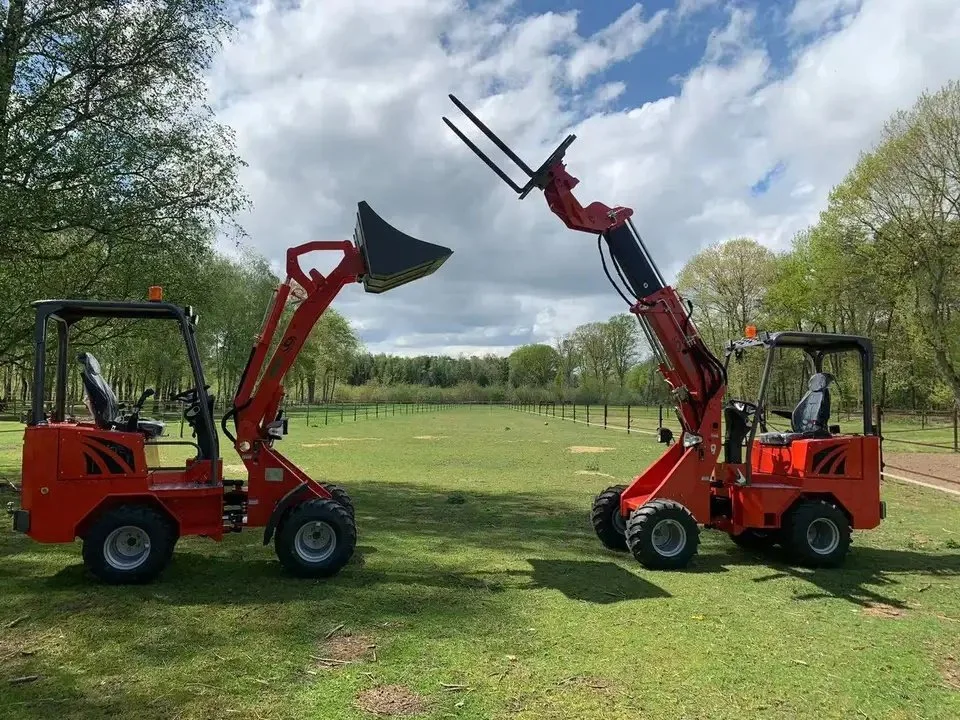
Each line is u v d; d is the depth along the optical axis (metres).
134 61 11.28
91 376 6.12
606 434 27.75
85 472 5.64
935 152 24.45
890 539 8.22
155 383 37.66
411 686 3.83
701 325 45.06
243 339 44.66
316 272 6.47
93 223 10.80
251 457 6.28
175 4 11.36
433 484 12.72
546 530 8.52
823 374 7.44
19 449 18.31
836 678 4.06
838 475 6.99
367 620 4.90
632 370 78.25
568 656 4.32
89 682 3.82
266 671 3.99
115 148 10.89
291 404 71.56
